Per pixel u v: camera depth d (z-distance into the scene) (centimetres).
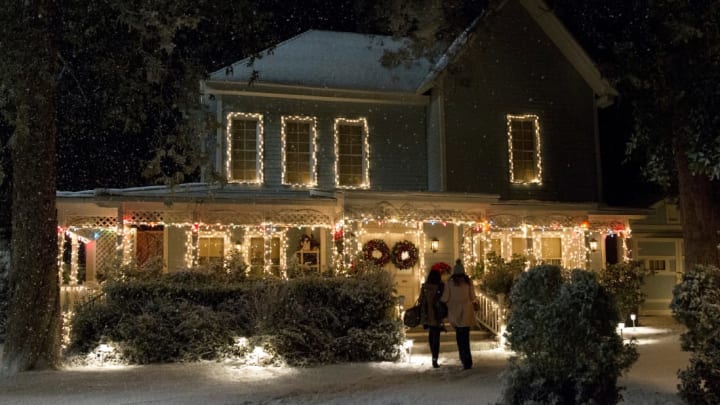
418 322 1380
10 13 1268
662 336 1770
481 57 2138
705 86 1361
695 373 791
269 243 1925
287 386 1138
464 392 1032
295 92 2014
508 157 2123
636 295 1919
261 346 1395
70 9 1448
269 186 2003
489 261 1878
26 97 1307
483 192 2080
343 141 2081
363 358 1470
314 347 1434
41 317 1339
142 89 1547
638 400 907
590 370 739
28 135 1345
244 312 1503
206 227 1877
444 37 1828
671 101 1446
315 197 1834
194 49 1609
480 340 1709
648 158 1664
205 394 1054
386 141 2108
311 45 2266
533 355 766
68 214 1794
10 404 983
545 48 2205
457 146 2073
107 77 1611
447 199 1831
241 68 2047
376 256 1917
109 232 2073
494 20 2112
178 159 1575
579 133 2202
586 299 754
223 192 1892
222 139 1975
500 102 2136
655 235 2442
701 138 1367
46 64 1291
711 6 1346
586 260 2025
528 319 772
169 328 1453
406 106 2139
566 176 2167
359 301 1532
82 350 1421
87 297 1650
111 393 1064
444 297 1362
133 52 1529
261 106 2028
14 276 1352
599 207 2081
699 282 814
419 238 1919
